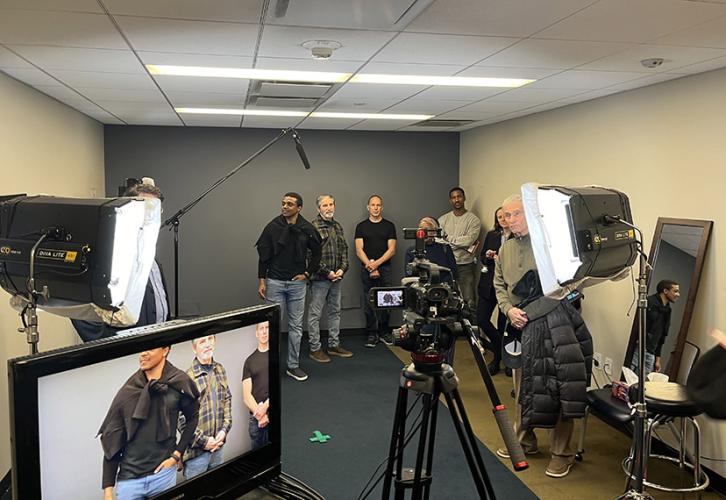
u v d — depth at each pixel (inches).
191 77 129.6
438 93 151.6
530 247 126.4
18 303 74.3
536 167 192.5
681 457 115.6
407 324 72.7
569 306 125.0
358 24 86.9
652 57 109.3
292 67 119.4
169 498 55.2
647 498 102.3
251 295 239.5
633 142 145.9
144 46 100.3
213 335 58.8
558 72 124.3
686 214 129.4
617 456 133.7
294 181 240.5
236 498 63.2
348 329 247.9
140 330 53.6
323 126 230.1
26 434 43.9
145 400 52.7
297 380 186.5
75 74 125.6
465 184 250.5
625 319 147.6
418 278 76.7
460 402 73.6
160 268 122.0
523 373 123.6
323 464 129.0
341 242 212.8
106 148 225.6
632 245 95.4
